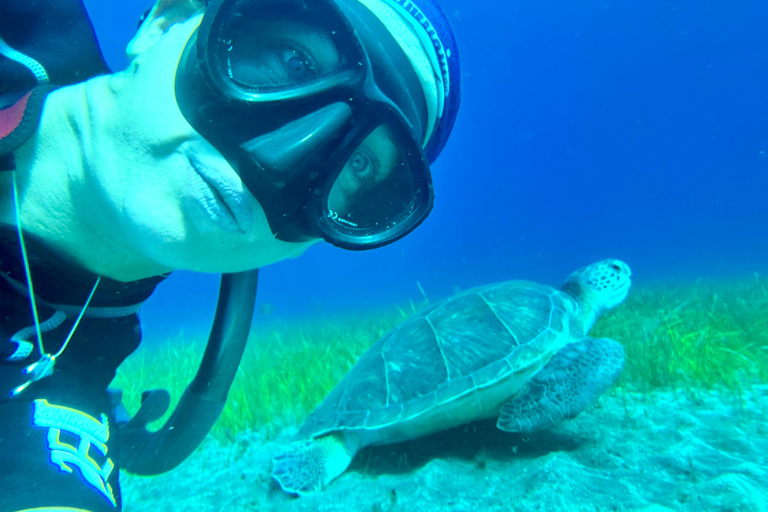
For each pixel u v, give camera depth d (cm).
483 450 74
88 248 30
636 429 74
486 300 90
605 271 101
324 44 28
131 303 38
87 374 36
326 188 28
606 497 54
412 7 37
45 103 29
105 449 27
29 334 30
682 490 53
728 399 84
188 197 26
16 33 37
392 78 30
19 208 28
